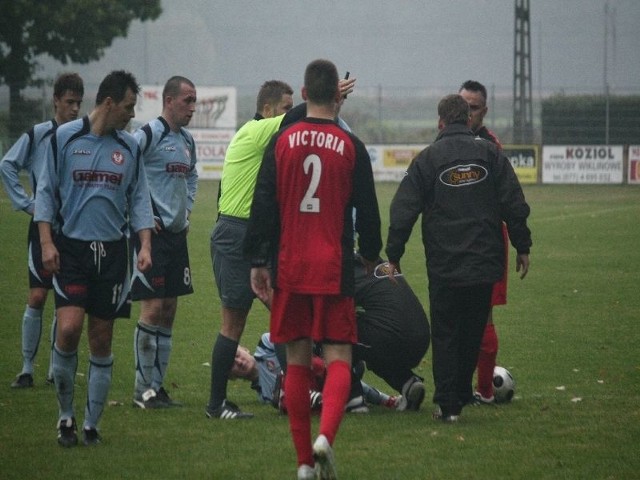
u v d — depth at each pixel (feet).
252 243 73.92
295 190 72.95
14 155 105.40
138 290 98.84
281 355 95.55
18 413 94.63
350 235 74.69
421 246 252.83
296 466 76.64
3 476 73.92
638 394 102.99
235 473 74.74
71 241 81.25
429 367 120.78
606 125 557.33
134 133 101.30
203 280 193.88
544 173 524.52
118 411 96.73
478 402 99.81
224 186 95.55
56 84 106.93
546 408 96.43
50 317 150.61
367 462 77.30
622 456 78.69
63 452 80.53
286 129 74.13
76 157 81.35
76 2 614.34
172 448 81.92
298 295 73.26
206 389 107.76
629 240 261.85
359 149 73.97
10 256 222.69
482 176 91.40
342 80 88.94
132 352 126.93
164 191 101.55
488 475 73.87
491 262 90.48
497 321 148.66
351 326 73.61
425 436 85.51
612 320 149.18
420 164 92.12
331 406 70.18
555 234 278.26
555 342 132.26
